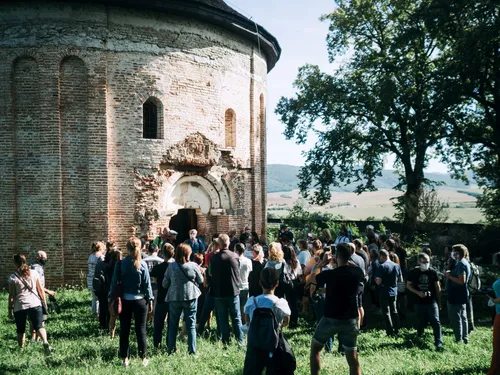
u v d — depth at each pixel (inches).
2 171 602.2
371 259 480.4
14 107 603.5
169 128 652.1
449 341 378.9
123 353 291.4
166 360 298.0
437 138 984.9
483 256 978.1
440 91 876.0
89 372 274.7
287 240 498.6
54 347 340.8
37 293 333.4
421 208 977.5
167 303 341.1
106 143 612.1
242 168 767.7
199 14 652.1
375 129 1086.4
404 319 470.3
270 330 217.3
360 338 391.9
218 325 372.2
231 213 736.3
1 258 601.3
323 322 250.7
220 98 712.4
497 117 919.7
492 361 265.0
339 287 249.4
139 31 631.8
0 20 601.6
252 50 791.7
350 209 3934.5
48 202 600.4
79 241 607.2
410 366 301.4
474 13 807.1
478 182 1092.5
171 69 653.3
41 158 600.7
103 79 610.2
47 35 597.3
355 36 1130.7
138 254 296.0
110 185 617.3
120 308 286.4
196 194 707.4
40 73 596.7
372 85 1066.1
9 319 428.1
